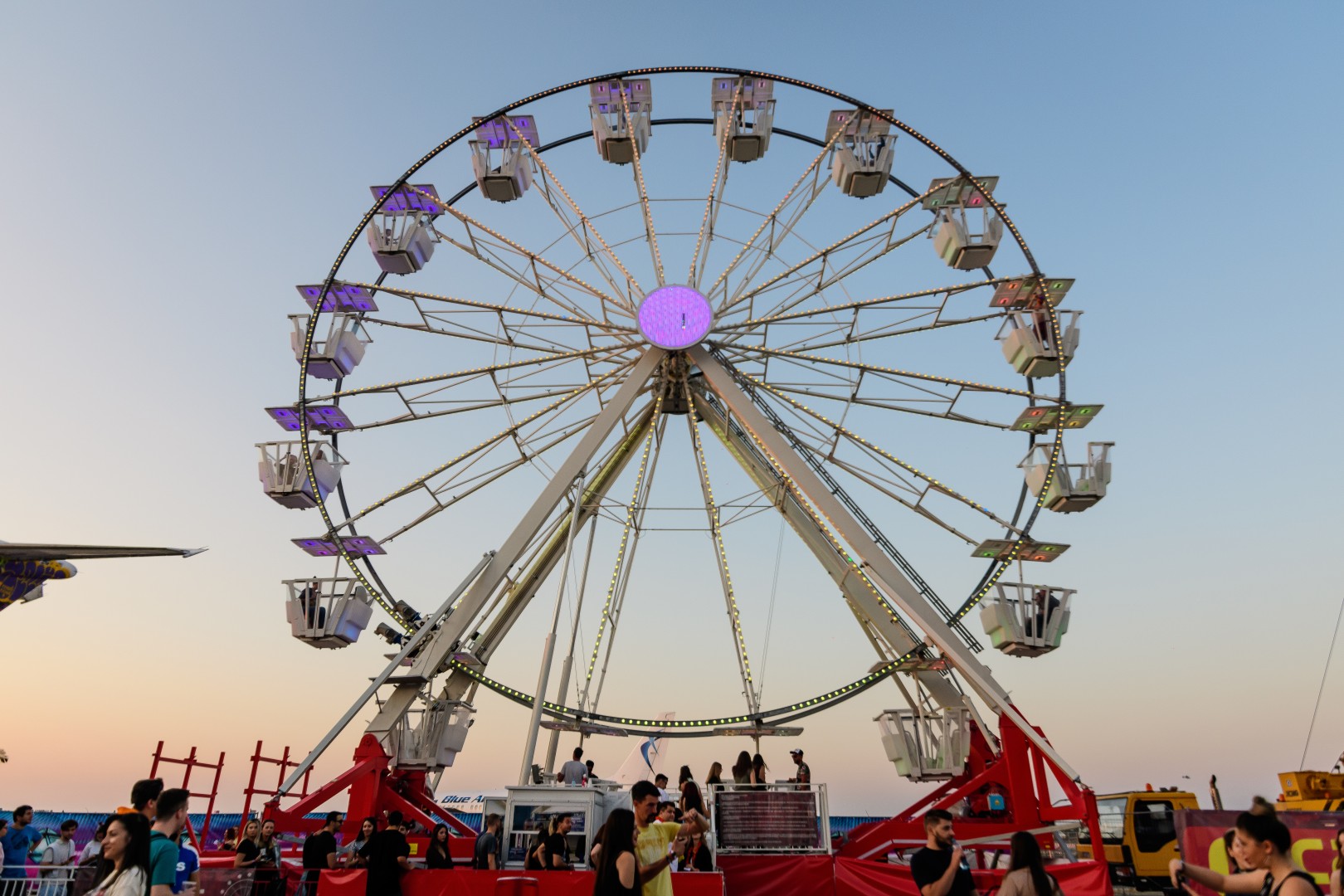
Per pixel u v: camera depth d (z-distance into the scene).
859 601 21.25
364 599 21.36
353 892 13.18
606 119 24.67
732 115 24.48
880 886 14.37
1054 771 16.98
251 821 17.02
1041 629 20.33
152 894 6.13
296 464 21.81
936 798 18.70
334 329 22.83
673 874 12.62
